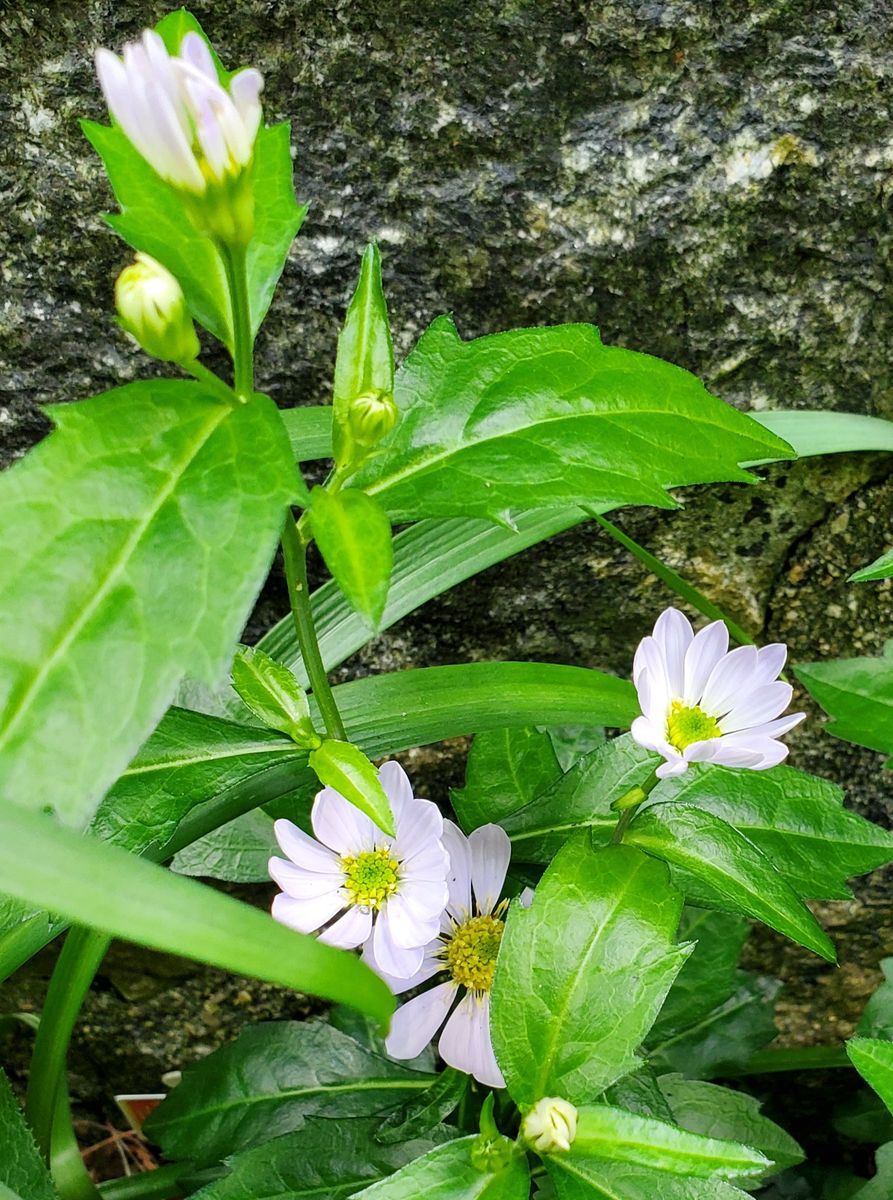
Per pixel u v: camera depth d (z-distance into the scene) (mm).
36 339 244
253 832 264
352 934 199
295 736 186
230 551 134
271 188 162
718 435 167
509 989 176
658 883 180
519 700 230
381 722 229
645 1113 219
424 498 167
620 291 243
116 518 135
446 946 221
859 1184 321
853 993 338
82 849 141
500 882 218
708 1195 163
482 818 240
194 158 134
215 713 243
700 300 244
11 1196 218
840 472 265
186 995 329
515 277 240
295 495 137
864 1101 337
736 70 225
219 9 217
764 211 235
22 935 204
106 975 324
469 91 224
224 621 131
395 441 170
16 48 219
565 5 217
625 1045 173
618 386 170
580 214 234
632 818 194
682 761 174
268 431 143
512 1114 222
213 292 162
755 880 187
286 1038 276
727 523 273
